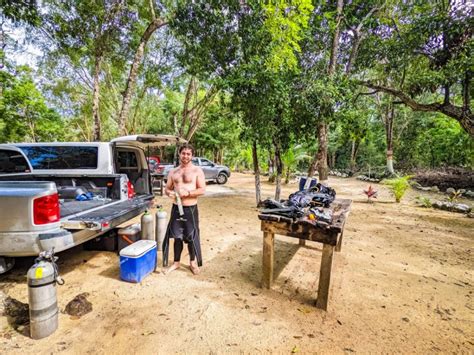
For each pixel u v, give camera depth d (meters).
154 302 2.62
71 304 2.44
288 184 14.22
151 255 3.24
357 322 2.41
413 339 2.20
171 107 21.16
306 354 1.98
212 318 2.38
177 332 2.18
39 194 2.50
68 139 25.36
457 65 7.70
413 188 13.59
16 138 16.64
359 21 8.92
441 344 2.15
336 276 3.38
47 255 2.12
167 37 12.67
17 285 2.88
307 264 3.71
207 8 6.23
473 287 3.21
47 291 2.06
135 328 2.22
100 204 3.68
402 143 20.70
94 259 3.66
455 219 6.91
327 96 5.88
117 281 3.04
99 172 4.38
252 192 10.96
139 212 3.93
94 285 2.94
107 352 1.93
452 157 16.62
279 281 3.18
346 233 5.42
